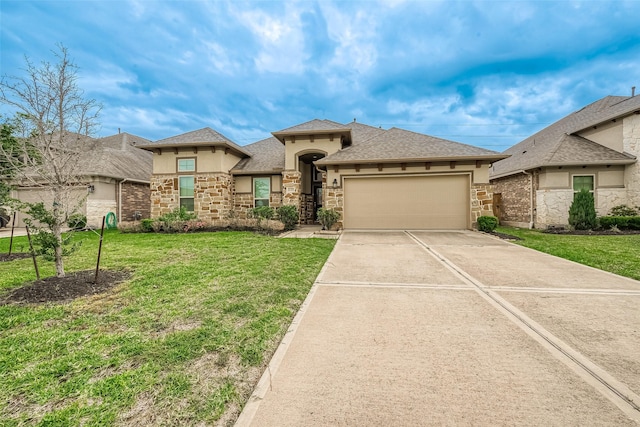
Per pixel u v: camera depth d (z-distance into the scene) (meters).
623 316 3.72
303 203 16.59
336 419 2.06
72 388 2.31
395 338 3.20
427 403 2.20
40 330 3.29
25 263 6.71
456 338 3.19
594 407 2.15
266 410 2.15
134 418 2.04
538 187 13.86
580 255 7.38
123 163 17.58
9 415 2.05
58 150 5.19
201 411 2.12
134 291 4.58
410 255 7.63
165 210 15.41
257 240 9.95
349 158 12.88
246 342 3.07
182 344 2.98
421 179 12.80
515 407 2.15
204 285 4.90
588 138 14.58
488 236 10.86
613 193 12.99
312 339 3.19
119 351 2.85
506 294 4.60
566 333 3.29
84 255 7.38
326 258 7.27
